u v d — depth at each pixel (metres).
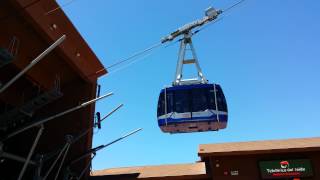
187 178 29.59
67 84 32.94
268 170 28.91
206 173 29.69
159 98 29.53
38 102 24.28
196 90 28.69
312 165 28.97
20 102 29.78
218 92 28.67
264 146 30.86
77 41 29.62
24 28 24.52
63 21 27.27
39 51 26.83
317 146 28.95
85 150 30.27
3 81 28.03
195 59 33.12
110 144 28.97
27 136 31.08
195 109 27.92
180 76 31.47
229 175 28.94
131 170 33.69
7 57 19.19
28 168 27.75
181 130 29.19
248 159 29.53
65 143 27.67
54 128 31.38
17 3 22.25
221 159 29.62
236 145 32.28
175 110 28.09
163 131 29.33
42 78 29.30
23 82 29.41
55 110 31.92
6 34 23.98
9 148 30.22
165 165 35.28
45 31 24.83
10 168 29.28
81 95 32.34
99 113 30.33
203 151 29.64
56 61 29.30
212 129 29.36
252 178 28.80
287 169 28.89
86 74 31.91
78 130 31.03
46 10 25.59
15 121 26.81
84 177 30.41
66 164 28.69
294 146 29.86
